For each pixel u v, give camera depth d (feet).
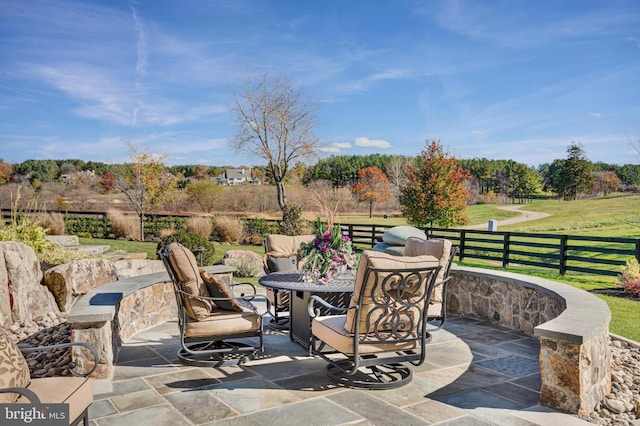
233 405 11.92
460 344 17.72
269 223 66.59
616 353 15.83
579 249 36.04
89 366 13.64
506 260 42.06
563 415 11.39
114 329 15.99
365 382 13.21
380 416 11.27
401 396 12.57
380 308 11.95
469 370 14.76
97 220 67.92
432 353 16.56
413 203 66.80
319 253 17.11
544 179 165.07
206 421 10.98
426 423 10.90
